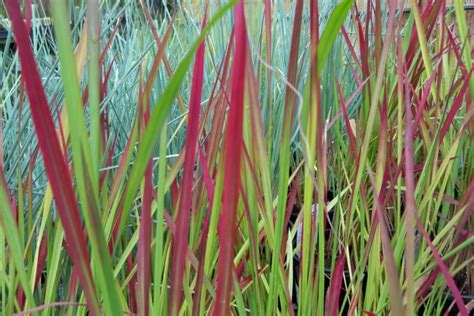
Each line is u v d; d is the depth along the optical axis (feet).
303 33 5.12
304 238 2.30
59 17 1.44
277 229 2.17
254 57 4.03
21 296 2.48
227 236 1.67
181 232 1.84
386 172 3.01
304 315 2.42
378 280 2.88
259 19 4.64
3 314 2.31
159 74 4.44
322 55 1.92
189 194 1.82
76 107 1.50
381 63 2.19
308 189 2.19
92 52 1.64
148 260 1.92
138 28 6.29
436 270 2.78
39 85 1.45
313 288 2.54
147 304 1.95
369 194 3.98
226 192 1.64
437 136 3.02
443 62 3.78
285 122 2.03
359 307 2.84
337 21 1.78
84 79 3.58
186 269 2.45
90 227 1.57
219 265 1.70
